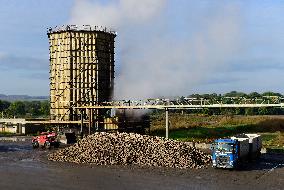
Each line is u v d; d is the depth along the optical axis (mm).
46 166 43125
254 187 32938
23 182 34969
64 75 75750
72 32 75750
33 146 60281
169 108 58156
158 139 48469
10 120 85688
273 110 133750
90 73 75500
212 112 124062
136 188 32438
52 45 77375
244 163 43281
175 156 44375
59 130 70938
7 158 49094
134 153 46000
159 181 35156
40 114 164875
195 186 33156
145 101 61500
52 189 32281
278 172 39656
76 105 72938
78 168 41781
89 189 32219
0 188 32656
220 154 40406
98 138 49625
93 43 76062
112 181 35219
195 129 80625
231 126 84438
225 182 34812
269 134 73000
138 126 73188
